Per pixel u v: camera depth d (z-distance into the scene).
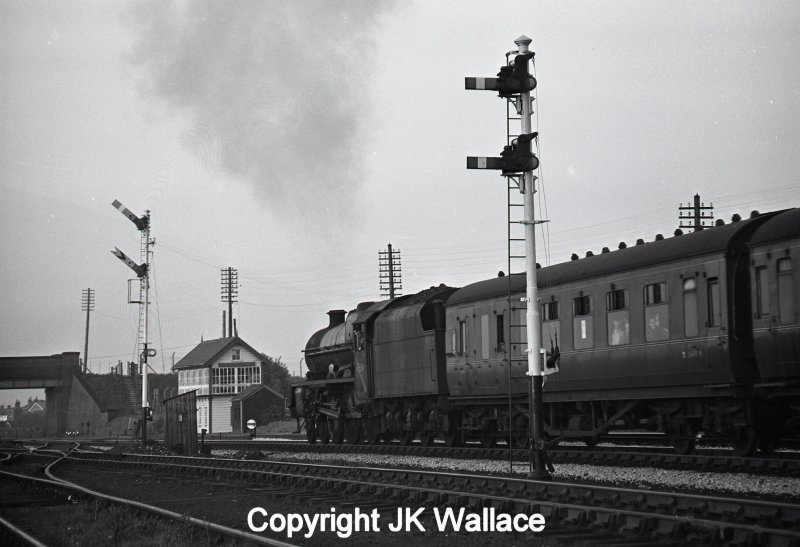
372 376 32.81
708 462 19.06
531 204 17.64
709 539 10.58
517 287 25.17
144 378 43.09
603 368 22.19
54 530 14.92
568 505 12.74
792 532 9.85
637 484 16.91
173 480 22.66
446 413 28.69
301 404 39.28
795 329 17.48
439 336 28.70
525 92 17.55
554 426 24.34
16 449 49.28
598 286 22.41
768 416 18.88
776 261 17.95
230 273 93.81
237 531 12.01
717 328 18.92
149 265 43.16
